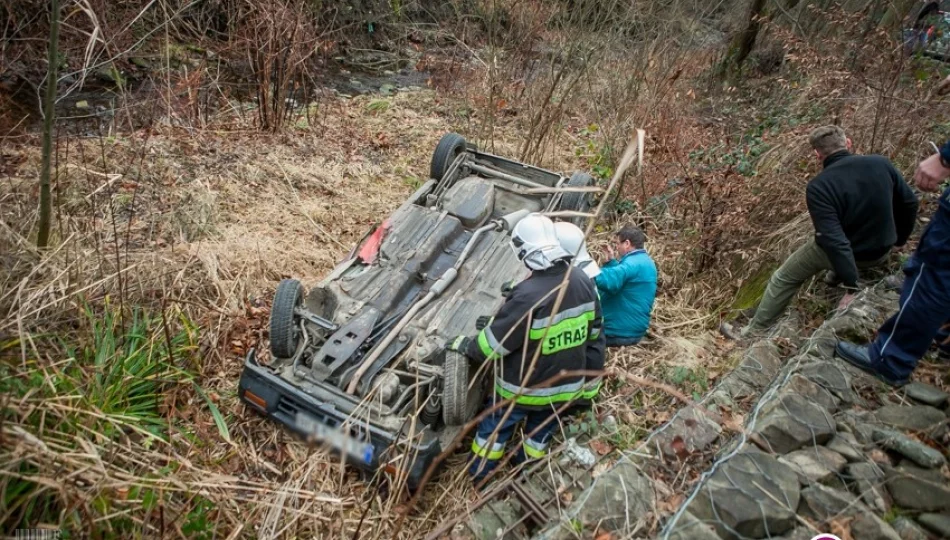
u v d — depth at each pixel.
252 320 4.49
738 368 3.82
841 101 5.56
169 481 2.77
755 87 9.22
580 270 3.36
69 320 3.69
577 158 7.56
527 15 9.01
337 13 9.98
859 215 3.76
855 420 3.10
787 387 3.24
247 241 5.24
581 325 3.28
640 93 7.59
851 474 2.79
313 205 6.04
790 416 3.04
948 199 2.98
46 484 2.39
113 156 5.92
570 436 3.53
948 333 3.54
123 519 2.76
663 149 6.93
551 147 7.75
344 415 3.25
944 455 2.91
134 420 3.21
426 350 3.63
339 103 8.53
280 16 6.96
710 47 10.43
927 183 3.02
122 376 3.42
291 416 3.39
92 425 2.97
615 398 3.87
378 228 4.58
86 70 4.80
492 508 3.15
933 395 3.25
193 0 7.47
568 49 7.97
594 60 8.02
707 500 2.67
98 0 7.03
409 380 3.61
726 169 5.75
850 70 5.83
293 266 5.15
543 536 2.73
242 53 7.69
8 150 5.71
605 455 3.40
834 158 3.84
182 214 5.34
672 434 3.25
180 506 3.00
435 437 3.30
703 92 9.12
